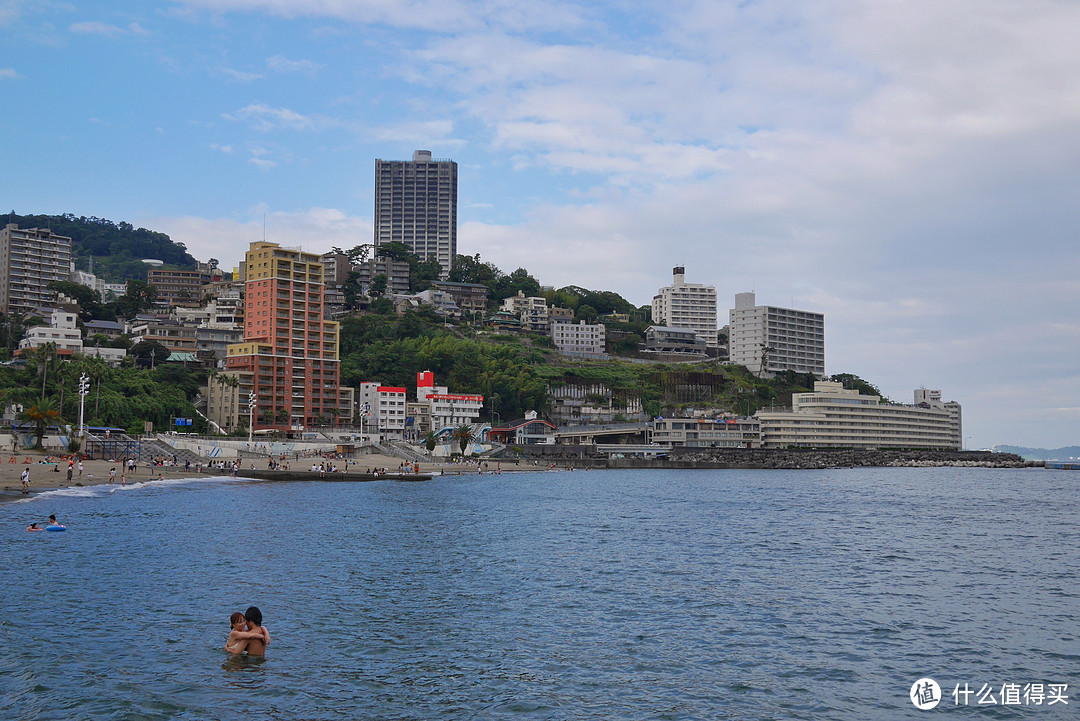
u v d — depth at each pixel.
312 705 33.31
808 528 99.69
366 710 33.03
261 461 191.75
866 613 51.97
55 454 155.25
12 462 138.50
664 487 179.75
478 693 35.44
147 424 194.12
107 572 57.56
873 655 42.59
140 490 125.25
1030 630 48.12
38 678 34.84
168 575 57.50
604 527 96.75
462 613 49.53
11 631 41.50
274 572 60.25
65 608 46.59
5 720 30.39
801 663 40.94
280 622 45.72
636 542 83.62
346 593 54.00
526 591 56.66
